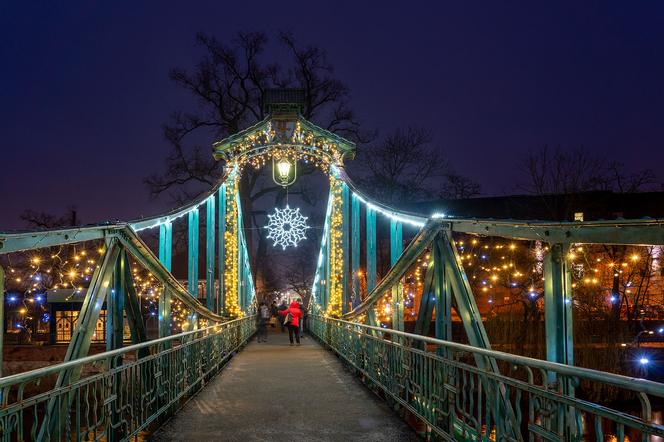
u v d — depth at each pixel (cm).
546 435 396
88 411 517
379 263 3228
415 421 806
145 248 791
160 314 930
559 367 373
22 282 1836
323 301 2144
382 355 927
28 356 2167
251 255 3453
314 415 812
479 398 522
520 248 2069
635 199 2850
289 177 1764
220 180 1719
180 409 858
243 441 671
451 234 699
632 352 1753
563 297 464
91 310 635
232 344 1647
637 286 1988
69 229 586
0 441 375
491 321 1948
